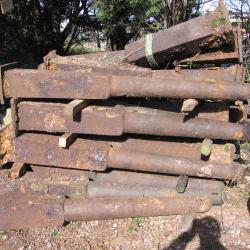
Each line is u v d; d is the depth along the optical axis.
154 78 2.99
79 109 2.96
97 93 2.99
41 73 3.06
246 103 3.51
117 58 3.57
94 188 3.07
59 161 3.11
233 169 3.07
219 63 3.55
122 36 7.30
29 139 3.14
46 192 3.06
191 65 3.50
